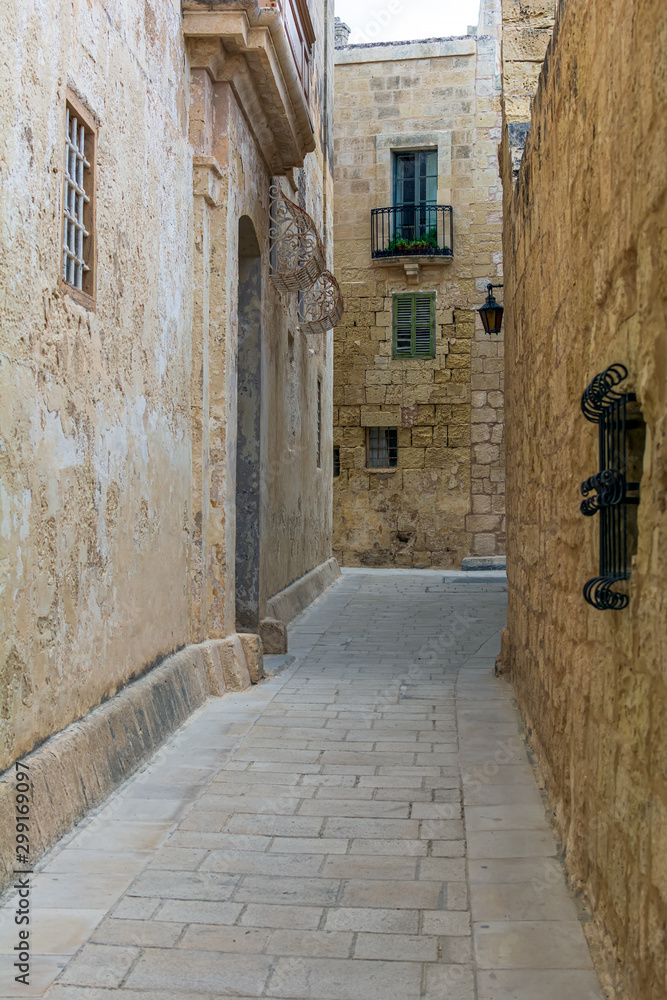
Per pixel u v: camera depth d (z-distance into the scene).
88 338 4.78
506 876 3.72
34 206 4.02
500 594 15.01
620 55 2.84
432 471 20.72
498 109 20.59
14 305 3.82
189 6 7.02
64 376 4.43
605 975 2.84
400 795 4.82
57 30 4.28
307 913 3.45
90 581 4.84
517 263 6.91
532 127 5.62
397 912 3.45
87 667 4.81
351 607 13.36
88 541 4.80
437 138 20.77
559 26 4.32
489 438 20.55
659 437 2.26
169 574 6.55
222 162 7.58
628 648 2.65
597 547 3.25
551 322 4.65
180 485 6.83
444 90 20.78
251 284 9.41
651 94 2.40
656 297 2.32
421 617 12.29
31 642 4.04
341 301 12.06
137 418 5.70
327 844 4.15
